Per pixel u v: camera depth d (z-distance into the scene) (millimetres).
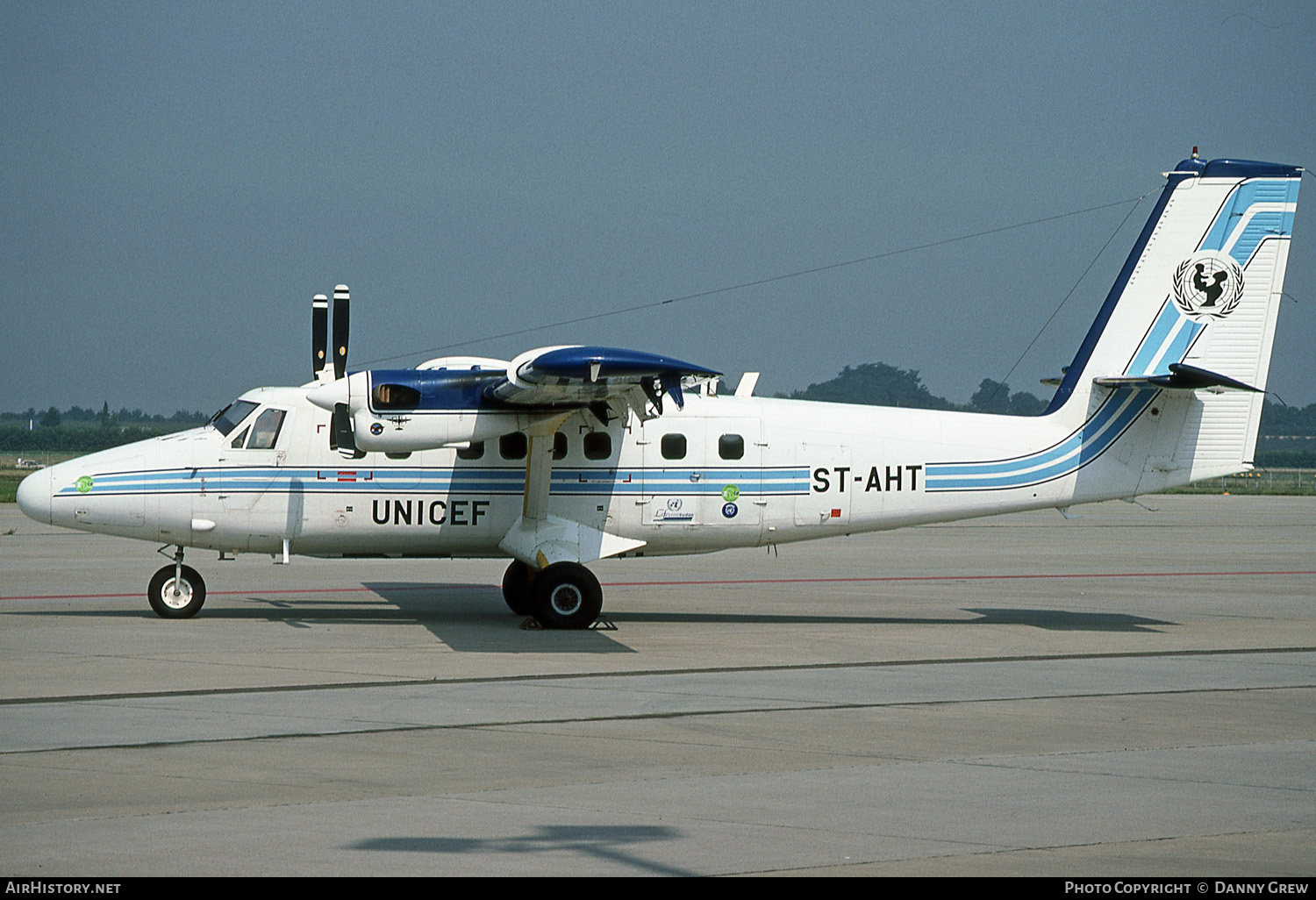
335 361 69938
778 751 36562
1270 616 72625
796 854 26797
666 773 33781
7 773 32938
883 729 39812
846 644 59688
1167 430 68625
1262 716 42625
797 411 68625
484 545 65938
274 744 36594
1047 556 116188
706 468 66750
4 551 109312
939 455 68188
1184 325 68375
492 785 32250
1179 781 33531
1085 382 68750
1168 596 83250
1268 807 31047
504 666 51406
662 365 54125
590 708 42625
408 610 71812
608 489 66000
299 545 65250
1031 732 39531
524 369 54875
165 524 63969
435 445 60750
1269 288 68250
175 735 37625
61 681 46625
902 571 101188
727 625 66625
